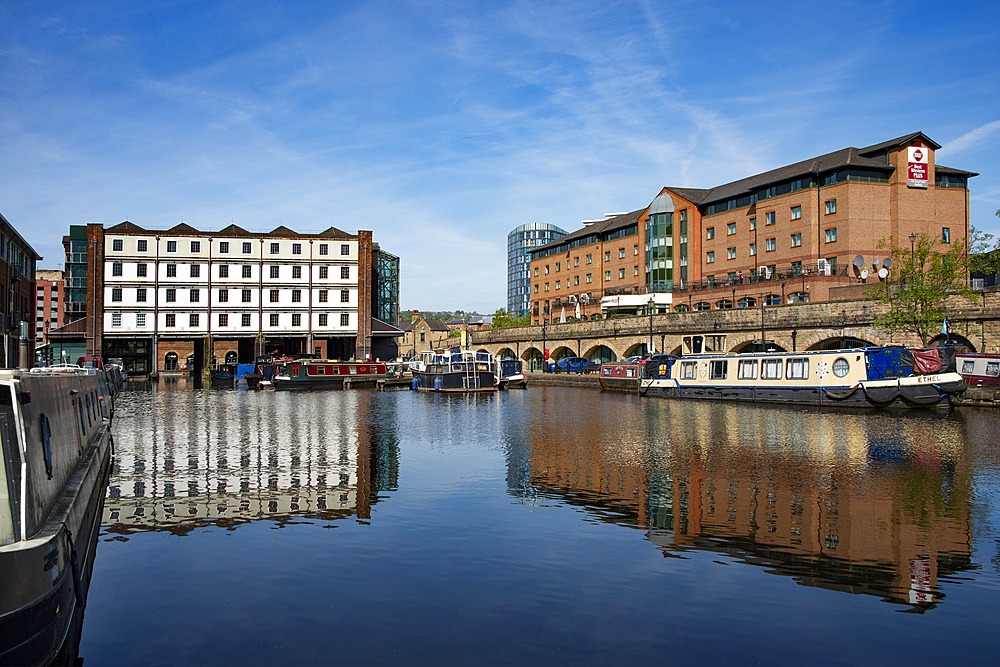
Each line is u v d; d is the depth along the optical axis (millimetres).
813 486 18109
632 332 67125
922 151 57656
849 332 46344
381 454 23984
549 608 10414
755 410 37625
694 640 9398
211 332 86812
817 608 10406
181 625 9898
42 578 8258
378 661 8836
